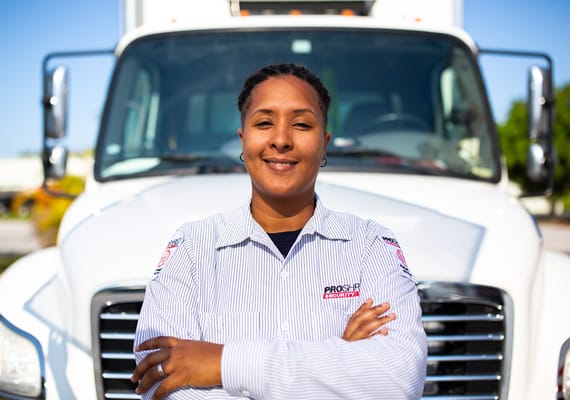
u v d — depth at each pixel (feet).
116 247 10.19
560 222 108.88
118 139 14.03
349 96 14.64
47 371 9.97
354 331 7.43
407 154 13.88
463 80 14.85
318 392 7.13
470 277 9.89
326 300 7.74
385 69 14.84
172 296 7.89
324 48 14.94
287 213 8.03
